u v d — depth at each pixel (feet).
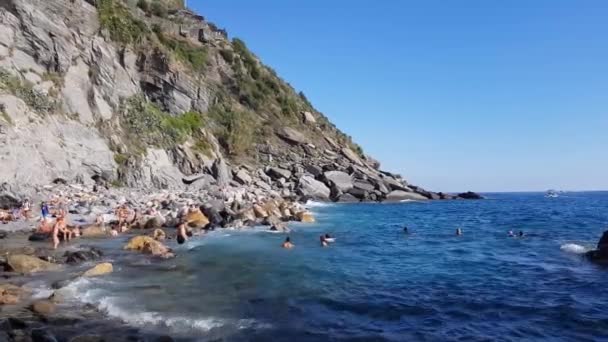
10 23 144.36
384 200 240.32
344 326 38.09
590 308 44.09
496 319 40.50
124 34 191.93
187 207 117.80
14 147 120.06
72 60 159.02
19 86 136.98
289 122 272.72
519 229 124.06
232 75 261.44
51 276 53.98
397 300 46.93
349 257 74.59
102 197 127.65
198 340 33.91
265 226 112.47
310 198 214.48
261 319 39.55
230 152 222.07
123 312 40.42
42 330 34.06
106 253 70.49
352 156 270.05
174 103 202.39
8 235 84.69
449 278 58.44
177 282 53.16
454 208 215.31
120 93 176.04
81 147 144.15
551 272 62.80
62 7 164.45
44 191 122.21
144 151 169.27
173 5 285.02
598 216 174.50
